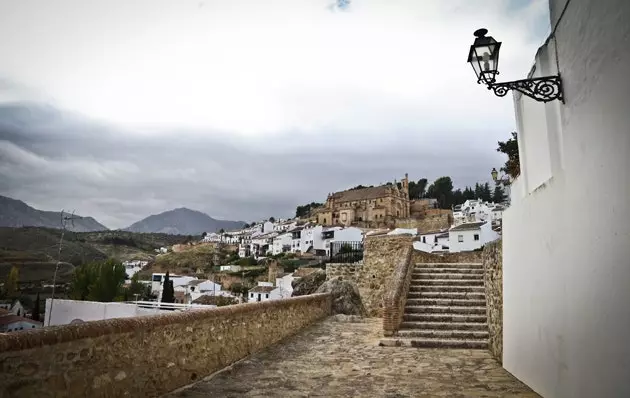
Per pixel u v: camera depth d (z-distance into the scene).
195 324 6.52
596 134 3.99
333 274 17.61
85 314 23.58
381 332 11.78
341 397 5.91
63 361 4.02
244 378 6.86
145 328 5.25
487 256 10.54
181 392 5.83
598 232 3.98
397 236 16.80
